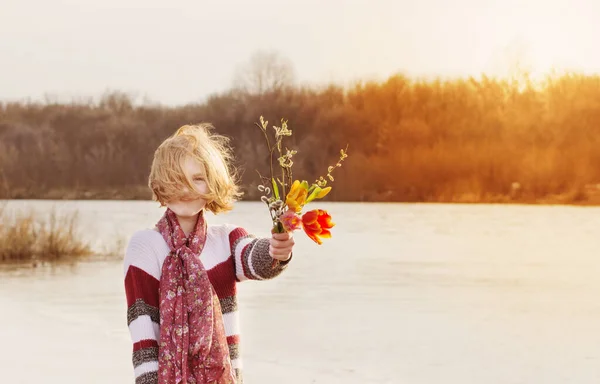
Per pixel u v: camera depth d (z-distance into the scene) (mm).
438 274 14953
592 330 9133
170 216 2691
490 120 43594
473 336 8773
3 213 18203
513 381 6816
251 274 2682
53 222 18203
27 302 11039
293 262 17141
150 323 2602
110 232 24766
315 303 11117
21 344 7742
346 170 44750
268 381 6547
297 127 44969
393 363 7367
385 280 13953
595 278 14258
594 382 6730
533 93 42812
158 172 2660
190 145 2668
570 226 28500
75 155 47500
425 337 8664
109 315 9828
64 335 8266
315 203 44094
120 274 14820
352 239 23219
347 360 7418
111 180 47812
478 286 13188
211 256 2691
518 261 17391
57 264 16578
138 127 48094
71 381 6168
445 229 27203
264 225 27266
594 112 41594
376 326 9344
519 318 10086
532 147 42812
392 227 28031
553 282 13781
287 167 2596
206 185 2660
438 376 6887
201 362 2568
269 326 9305
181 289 2604
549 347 8195
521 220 31609
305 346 8094
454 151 44469
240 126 45219
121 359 7035
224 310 2682
